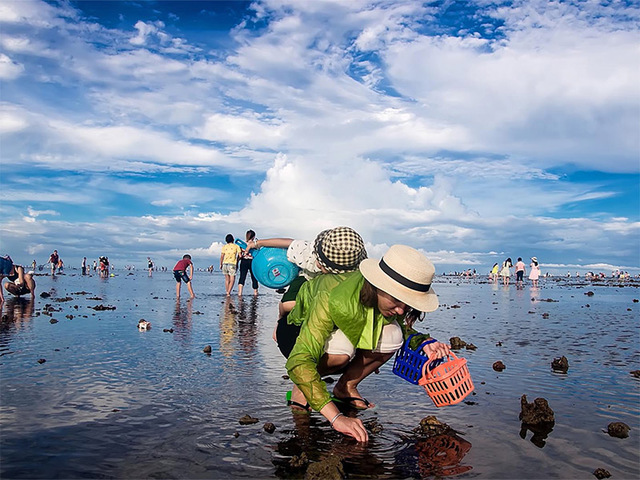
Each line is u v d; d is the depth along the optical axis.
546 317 11.57
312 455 3.05
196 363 5.79
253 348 6.86
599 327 9.64
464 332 8.84
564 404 4.23
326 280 3.91
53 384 4.69
